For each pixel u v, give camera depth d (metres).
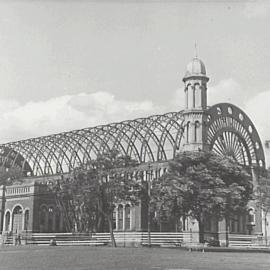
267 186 64.38
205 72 76.44
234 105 82.38
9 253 42.50
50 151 86.38
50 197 76.38
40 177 86.00
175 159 56.03
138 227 70.00
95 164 57.97
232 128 81.81
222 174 55.75
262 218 80.69
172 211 53.62
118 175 57.84
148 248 53.59
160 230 72.69
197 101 75.06
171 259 35.41
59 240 67.31
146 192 60.44
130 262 31.92
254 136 86.38
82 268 27.42
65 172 84.56
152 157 77.38
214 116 77.88
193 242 60.56
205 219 57.66
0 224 78.94
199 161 55.41
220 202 52.00
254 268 28.47
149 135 77.31
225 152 80.06
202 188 53.38
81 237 66.12
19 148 90.69
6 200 79.12
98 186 57.41
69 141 83.81
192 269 27.36
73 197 63.50
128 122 80.31
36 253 42.34
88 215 67.50
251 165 81.31
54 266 28.73
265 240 68.12
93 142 81.25
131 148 77.94
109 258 35.75
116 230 73.44
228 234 72.62
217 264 31.23
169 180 54.28
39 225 74.75
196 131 74.38
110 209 58.69
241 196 56.25
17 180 85.25
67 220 73.50
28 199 75.62
